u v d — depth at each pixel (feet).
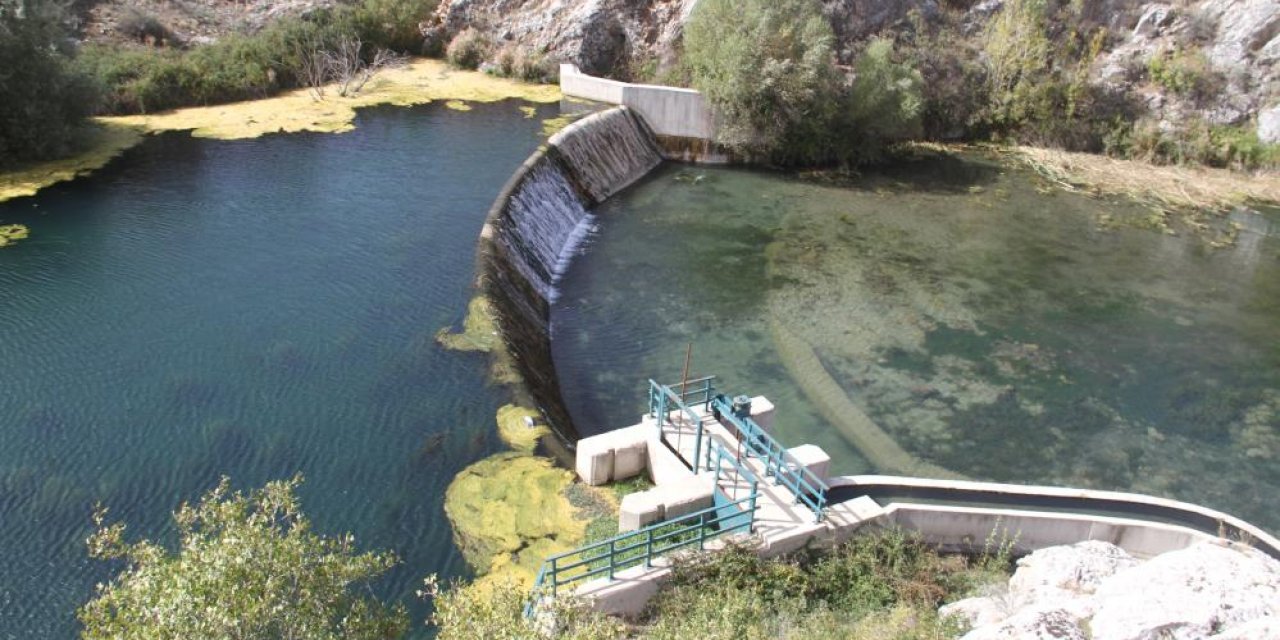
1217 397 109.50
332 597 43.47
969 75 199.52
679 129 177.47
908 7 201.98
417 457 78.13
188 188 130.21
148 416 82.38
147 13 177.88
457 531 69.56
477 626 42.19
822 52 167.43
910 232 150.10
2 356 89.66
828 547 66.13
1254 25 197.67
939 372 110.63
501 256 114.01
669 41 197.67
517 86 190.60
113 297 101.30
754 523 65.92
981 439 98.68
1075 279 137.59
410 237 119.03
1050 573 63.41
